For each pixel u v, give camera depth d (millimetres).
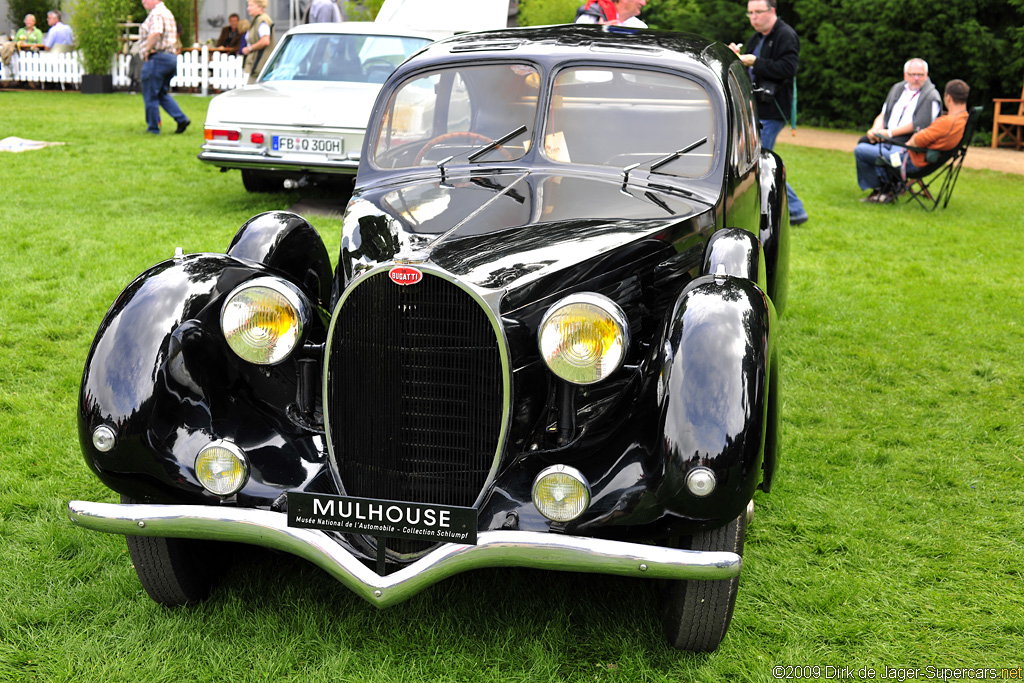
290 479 2543
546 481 2324
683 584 2510
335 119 7801
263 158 7961
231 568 3029
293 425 2742
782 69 8047
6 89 20344
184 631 2697
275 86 8594
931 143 9398
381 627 2748
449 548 2348
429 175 3486
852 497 3613
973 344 5418
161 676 2494
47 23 23547
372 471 2512
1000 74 16453
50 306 5520
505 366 2395
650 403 2434
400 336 2420
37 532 3193
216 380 2686
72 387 4430
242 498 2500
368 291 2424
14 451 3797
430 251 2609
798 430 4246
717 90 3564
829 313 5961
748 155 3977
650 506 2320
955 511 3514
